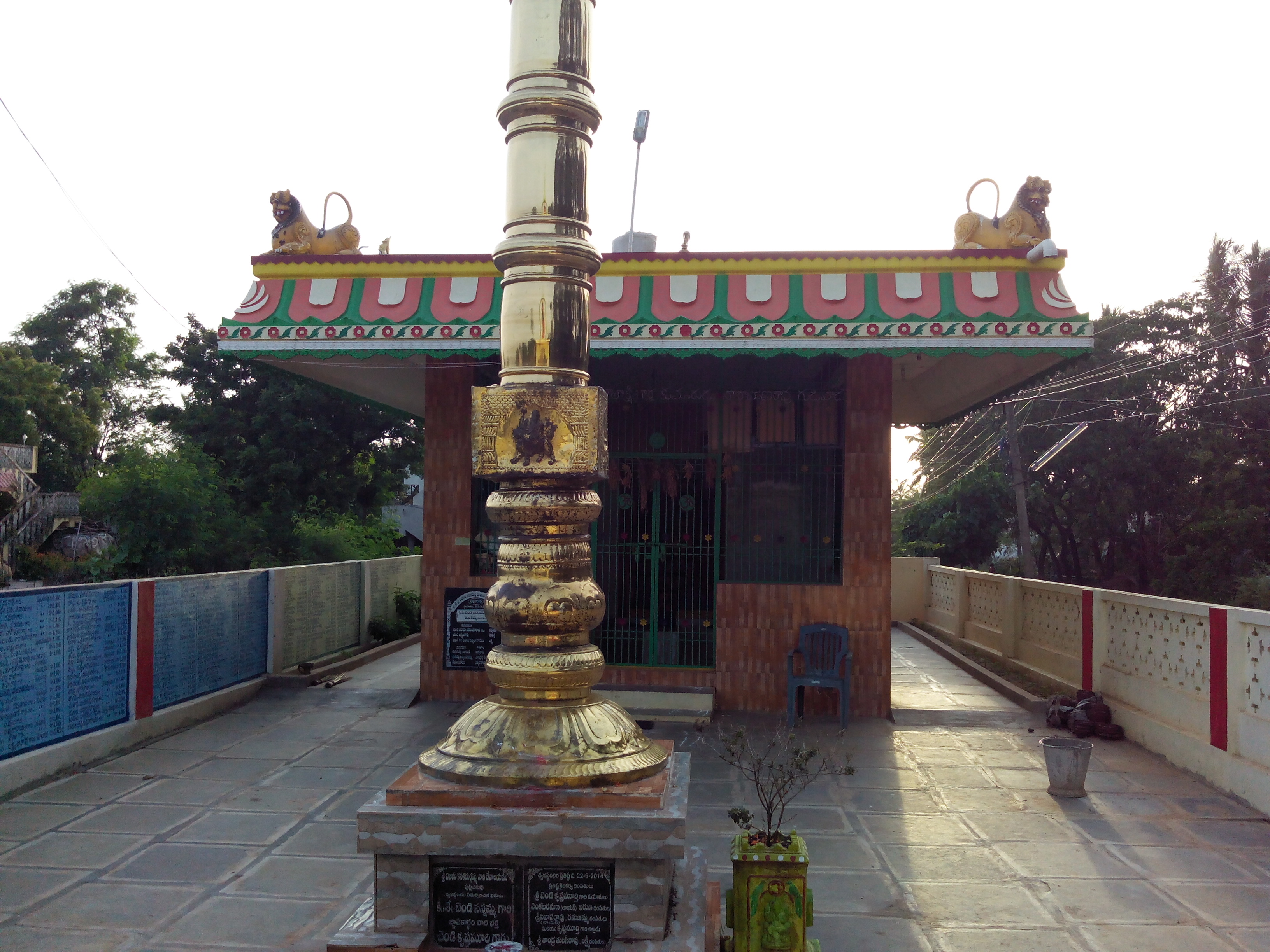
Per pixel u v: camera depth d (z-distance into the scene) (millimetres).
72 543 23234
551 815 2955
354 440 23422
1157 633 7902
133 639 7980
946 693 10531
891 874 5016
